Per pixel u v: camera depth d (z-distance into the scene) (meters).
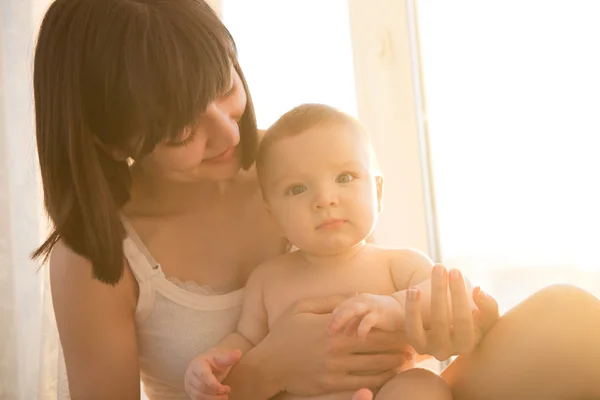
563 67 1.33
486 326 0.81
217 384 0.80
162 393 1.00
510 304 1.37
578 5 1.32
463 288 0.74
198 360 0.83
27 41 1.50
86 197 0.82
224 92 0.78
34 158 1.46
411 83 1.42
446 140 1.39
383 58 1.43
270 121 1.48
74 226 0.85
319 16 1.46
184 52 0.73
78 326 0.90
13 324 1.49
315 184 0.82
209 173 0.82
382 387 0.79
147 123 0.75
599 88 1.31
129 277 0.91
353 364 0.81
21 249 1.49
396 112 1.43
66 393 1.25
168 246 0.95
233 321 0.93
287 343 0.83
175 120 0.74
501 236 1.37
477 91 1.37
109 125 0.77
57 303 0.91
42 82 0.81
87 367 0.90
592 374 0.74
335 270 0.86
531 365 0.76
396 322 0.78
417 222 1.44
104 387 0.91
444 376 0.84
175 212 0.96
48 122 0.82
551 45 1.33
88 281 0.89
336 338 0.80
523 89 1.35
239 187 1.00
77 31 0.77
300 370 0.83
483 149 1.37
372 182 0.85
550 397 0.75
